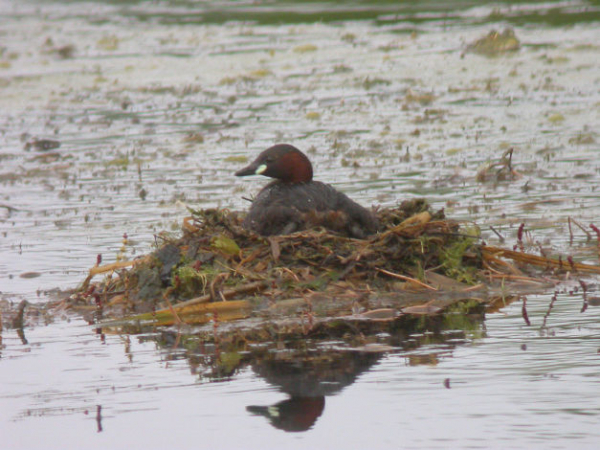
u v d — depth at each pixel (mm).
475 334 9219
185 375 8430
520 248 12219
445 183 16734
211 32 35719
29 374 8664
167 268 11195
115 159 20016
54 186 18094
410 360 8516
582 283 10938
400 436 6969
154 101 25797
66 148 21344
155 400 7867
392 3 39125
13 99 27062
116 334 9867
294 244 11141
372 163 18406
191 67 29938
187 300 10844
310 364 8547
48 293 11594
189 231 11617
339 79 26812
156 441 7098
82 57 32562
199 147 20672
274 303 10500
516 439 6852
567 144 19047
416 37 31953
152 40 34938
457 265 11195
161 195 16938
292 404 7645
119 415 7609
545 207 14844
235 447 6941
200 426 7312
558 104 22422
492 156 18469
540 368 8172
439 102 23531
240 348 9141
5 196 17500
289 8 39719
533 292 10734
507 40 28922
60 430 7367
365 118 22406
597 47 28344
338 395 7781
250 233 11273
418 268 11000
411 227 11266
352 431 7098
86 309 10883
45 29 38812
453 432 7004
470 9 36750
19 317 10414
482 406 7430
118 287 11398
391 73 27078
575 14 34156
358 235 11516
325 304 10461
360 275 10938
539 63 26984
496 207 14969
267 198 11578
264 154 11875
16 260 13211
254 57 30656
